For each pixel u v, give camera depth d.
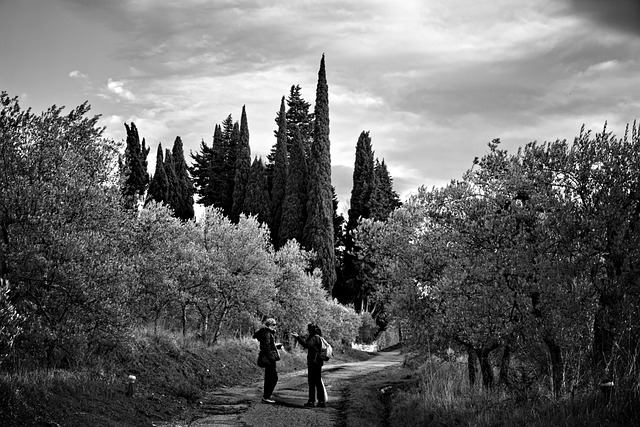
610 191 9.09
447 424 10.36
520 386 10.78
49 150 12.67
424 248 15.70
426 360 20.14
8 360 10.73
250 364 22.50
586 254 9.16
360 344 50.50
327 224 51.25
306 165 58.28
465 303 11.28
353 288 58.66
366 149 63.75
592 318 9.29
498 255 10.50
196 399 14.23
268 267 26.75
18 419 8.27
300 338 14.41
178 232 21.58
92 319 12.33
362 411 13.24
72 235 11.97
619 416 7.54
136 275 14.18
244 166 62.38
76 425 8.94
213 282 22.98
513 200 10.90
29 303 11.49
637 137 9.49
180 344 19.11
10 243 11.31
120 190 15.60
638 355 8.52
